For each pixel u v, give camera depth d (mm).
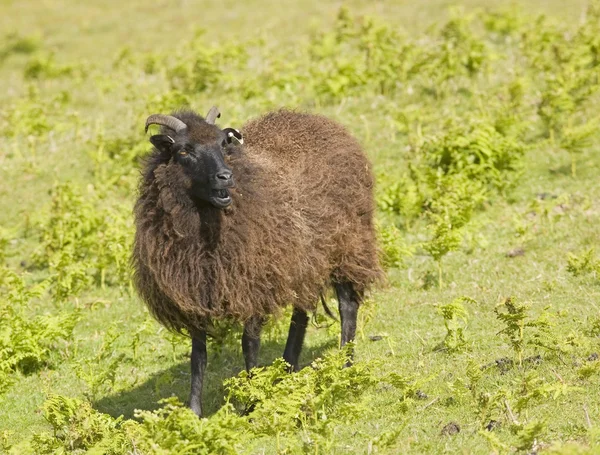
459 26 74500
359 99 71438
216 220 32062
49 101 82500
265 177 33750
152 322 41406
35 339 42250
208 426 27984
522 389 30375
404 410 30859
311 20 100625
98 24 122625
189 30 111250
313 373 30859
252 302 32969
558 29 79375
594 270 42500
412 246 47562
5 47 114938
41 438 31594
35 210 62750
